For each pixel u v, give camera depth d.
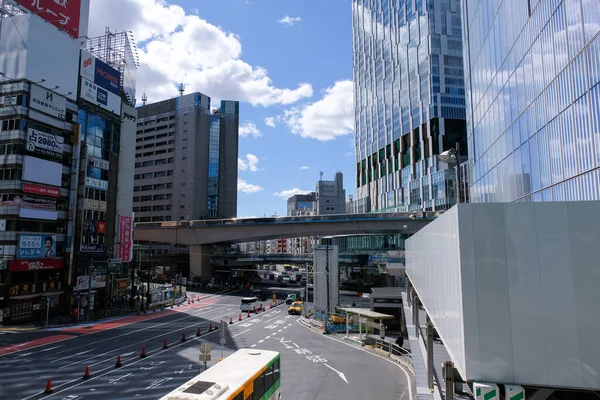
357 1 160.62
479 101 38.38
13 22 44.09
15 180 41.97
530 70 24.88
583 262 6.61
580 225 6.69
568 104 19.86
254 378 13.14
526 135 25.73
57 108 46.78
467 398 12.98
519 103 27.03
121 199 57.69
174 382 21.39
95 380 21.77
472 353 6.67
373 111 139.38
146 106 139.75
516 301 6.68
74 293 47.66
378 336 32.53
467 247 6.92
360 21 156.12
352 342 33.28
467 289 6.82
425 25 105.50
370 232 75.88
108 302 54.34
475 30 39.62
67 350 29.56
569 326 6.52
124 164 58.75
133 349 29.95
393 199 120.69
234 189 136.38
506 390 6.41
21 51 43.41
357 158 155.12
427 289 12.64
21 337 34.31
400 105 118.06
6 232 41.22
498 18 31.67
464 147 99.31
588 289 6.55
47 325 39.72
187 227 87.19
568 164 19.91
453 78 102.69
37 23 44.44
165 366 24.86
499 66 31.44
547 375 6.47
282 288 97.06
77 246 48.66
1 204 41.84
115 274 56.44
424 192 101.69
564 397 8.52
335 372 23.45
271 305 61.44
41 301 44.03
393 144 121.94
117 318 46.81
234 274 109.88
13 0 43.66
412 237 21.39
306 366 24.92
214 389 11.44
